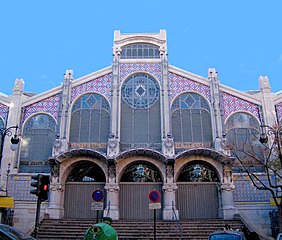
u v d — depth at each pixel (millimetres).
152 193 19328
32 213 30281
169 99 33750
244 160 31812
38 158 32438
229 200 29656
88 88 34500
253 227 26000
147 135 32812
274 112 33031
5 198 27516
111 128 32375
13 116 33406
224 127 32562
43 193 14875
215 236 15492
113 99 33500
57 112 33781
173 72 34844
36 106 34062
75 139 32906
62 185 30625
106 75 34938
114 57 35219
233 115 33438
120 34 36469
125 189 31062
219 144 31359
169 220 28328
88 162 31375
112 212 29156
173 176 30219
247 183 31016
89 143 32625
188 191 31047
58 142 31406
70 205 30672
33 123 33531
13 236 10117
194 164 31812
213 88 33969
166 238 24531
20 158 32438
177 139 32719
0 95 34250
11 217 29172
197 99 34094
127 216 30281
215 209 30469
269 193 30594
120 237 24906
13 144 24750
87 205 30625
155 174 31469
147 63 35281
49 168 32031
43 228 26328
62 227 26562
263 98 33625
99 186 31141
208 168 31688
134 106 33844
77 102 34188
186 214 30328
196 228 26266
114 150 30938
